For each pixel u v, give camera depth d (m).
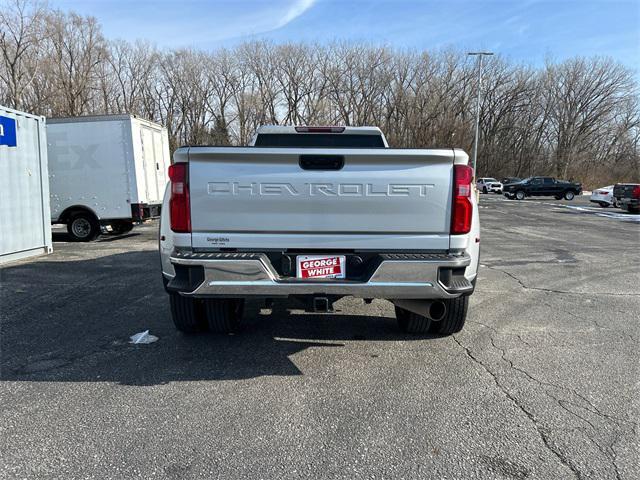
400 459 2.46
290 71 51.59
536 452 2.52
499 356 3.91
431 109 52.09
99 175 11.38
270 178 3.21
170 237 3.86
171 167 3.24
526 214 21.16
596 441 2.63
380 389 3.29
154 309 5.31
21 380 3.43
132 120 11.23
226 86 50.75
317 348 4.09
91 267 7.92
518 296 5.99
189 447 2.55
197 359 3.83
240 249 3.28
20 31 30.50
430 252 3.29
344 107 53.34
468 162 3.28
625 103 57.97
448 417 2.89
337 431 2.73
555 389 3.29
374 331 4.54
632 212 21.50
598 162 59.16
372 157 3.17
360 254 3.30
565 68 58.25
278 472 2.34
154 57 47.44
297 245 3.27
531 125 60.97
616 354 3.97
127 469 2.36
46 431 2.72
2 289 6.27
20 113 8.60
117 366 3.69
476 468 2.38
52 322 4.84
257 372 3.57
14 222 8.55
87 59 37.38
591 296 6.01
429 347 4.11
